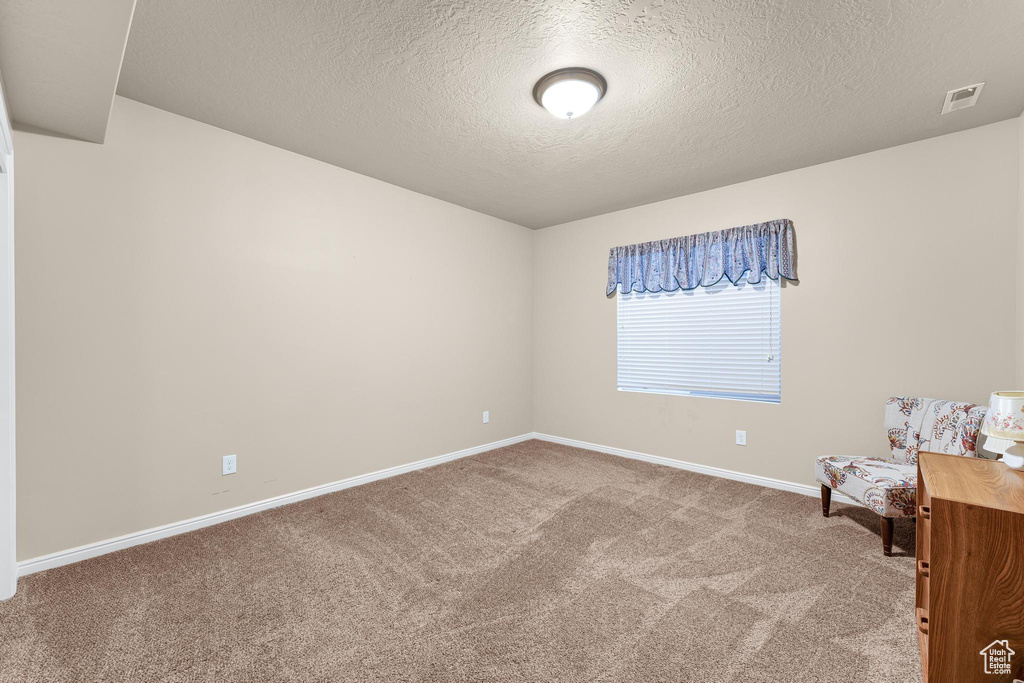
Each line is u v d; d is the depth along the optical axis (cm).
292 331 301
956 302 265
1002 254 252
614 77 211
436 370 396
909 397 275
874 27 175
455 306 412
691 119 250
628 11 168
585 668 149
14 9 135
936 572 123
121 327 233
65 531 218
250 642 162
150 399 243
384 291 355
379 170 330
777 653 156
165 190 247
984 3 161
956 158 264
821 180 312
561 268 474
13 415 191
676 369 391
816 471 279
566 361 469
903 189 281
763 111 241
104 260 228
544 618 177
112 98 187
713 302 369
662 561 222
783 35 181
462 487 334
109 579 204
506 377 466
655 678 145
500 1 164
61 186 215
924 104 233
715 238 358
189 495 257
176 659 153
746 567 215
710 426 368
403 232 368
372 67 205
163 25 176
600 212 434
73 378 220
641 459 411
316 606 184
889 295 287
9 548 189
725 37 183
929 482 137
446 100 232
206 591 195
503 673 147
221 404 269
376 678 145
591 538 248
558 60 199
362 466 341
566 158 304
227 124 261
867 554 228
